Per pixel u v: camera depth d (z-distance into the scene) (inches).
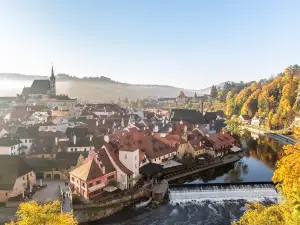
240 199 3368.6
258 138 7288.4
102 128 5949.8
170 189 3479.3
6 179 2987.2
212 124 7623.0
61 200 2891.2
